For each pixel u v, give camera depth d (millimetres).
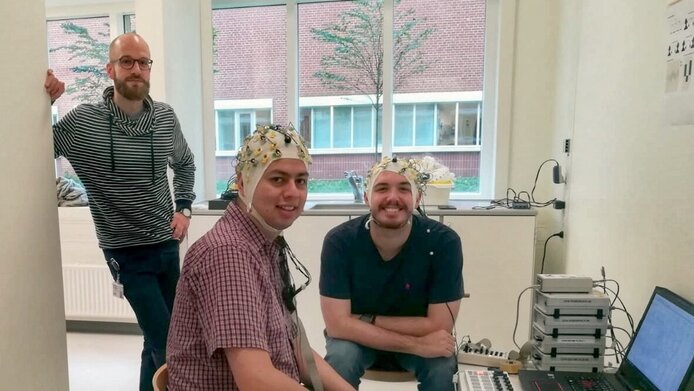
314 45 3441
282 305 1159
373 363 1796
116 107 1860
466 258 2717
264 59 3502
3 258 1229
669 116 1523
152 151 1950
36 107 1344
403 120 3402
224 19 3518
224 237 1021
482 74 3266
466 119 3326
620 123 1923
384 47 3312
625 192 1862
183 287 1020
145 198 1952
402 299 1755
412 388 2432
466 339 2424
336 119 3475
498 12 3164
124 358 2885
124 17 3660
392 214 1616
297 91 3488
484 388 1338
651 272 1634
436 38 3293
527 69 3092
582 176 2396
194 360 1009
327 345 1719
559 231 2797
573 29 2594
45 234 1383
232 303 940
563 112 2760
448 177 2908
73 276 3217
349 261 1747
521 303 2691
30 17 1316
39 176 1356
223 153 3607
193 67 3344
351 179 3287
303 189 1105
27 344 1316
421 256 1713
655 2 1631
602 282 1829
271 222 1071
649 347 1344
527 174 3164
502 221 2678
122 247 1953
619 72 1941
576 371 1457
